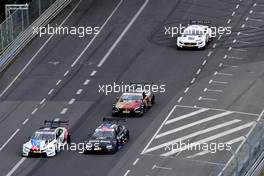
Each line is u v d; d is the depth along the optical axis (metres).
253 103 196.62
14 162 173.38
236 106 195.25
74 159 173.12
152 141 179.50
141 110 191.12
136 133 183.25
